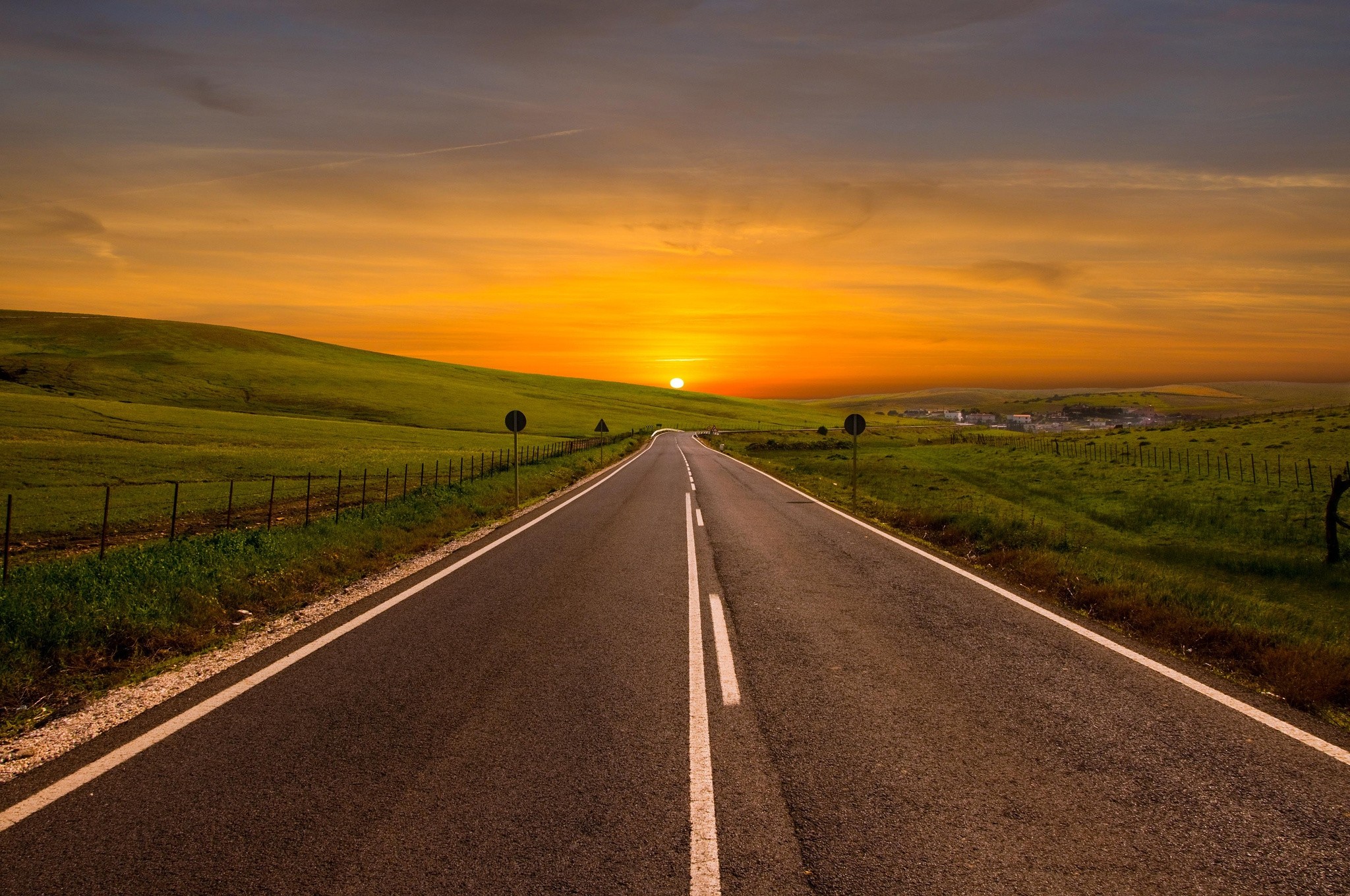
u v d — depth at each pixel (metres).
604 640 6.75
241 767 4.13
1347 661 5.89
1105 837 3.46
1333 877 3.16
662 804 3.74
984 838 3.45
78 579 8.37
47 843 3.35
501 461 40.78
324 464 37.12
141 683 5.55
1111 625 7.53
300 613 7.79
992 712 5.03
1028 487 34.75
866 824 3.56
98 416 51.06
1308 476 32.94
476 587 9.09
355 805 3.72
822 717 4.92
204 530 18.77
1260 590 15.65
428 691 5.38
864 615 7.79
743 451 64.12
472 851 3.31
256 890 3.04
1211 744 4.52
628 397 160.25
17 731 4.62
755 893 3.01
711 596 8.66
